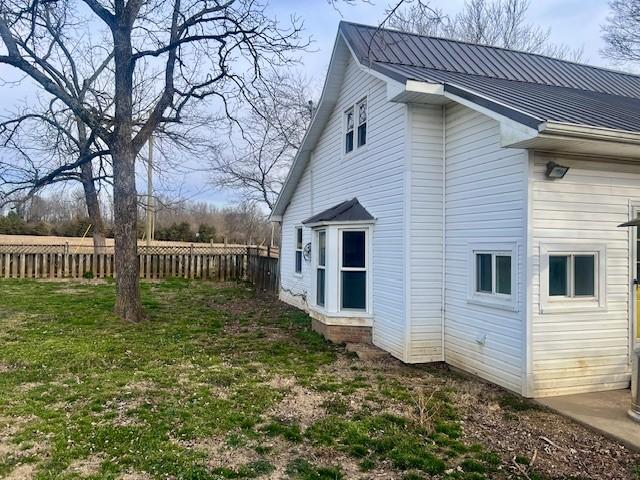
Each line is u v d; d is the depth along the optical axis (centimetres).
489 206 655
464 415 527
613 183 617
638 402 505
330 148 1132
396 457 420
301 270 1323
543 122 488
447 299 757
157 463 400
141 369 684
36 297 1330
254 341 891
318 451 434
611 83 1006
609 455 435
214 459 412
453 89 662
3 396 560
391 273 812
